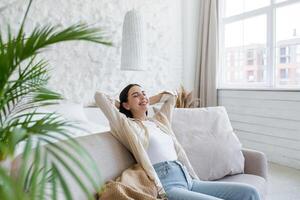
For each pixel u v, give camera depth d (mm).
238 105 4039
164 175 1708
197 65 4418
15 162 776
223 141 2092
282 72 3633
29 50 776
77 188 1219
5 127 820
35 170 667
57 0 3324
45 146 711
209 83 4262
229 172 2002
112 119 1711
